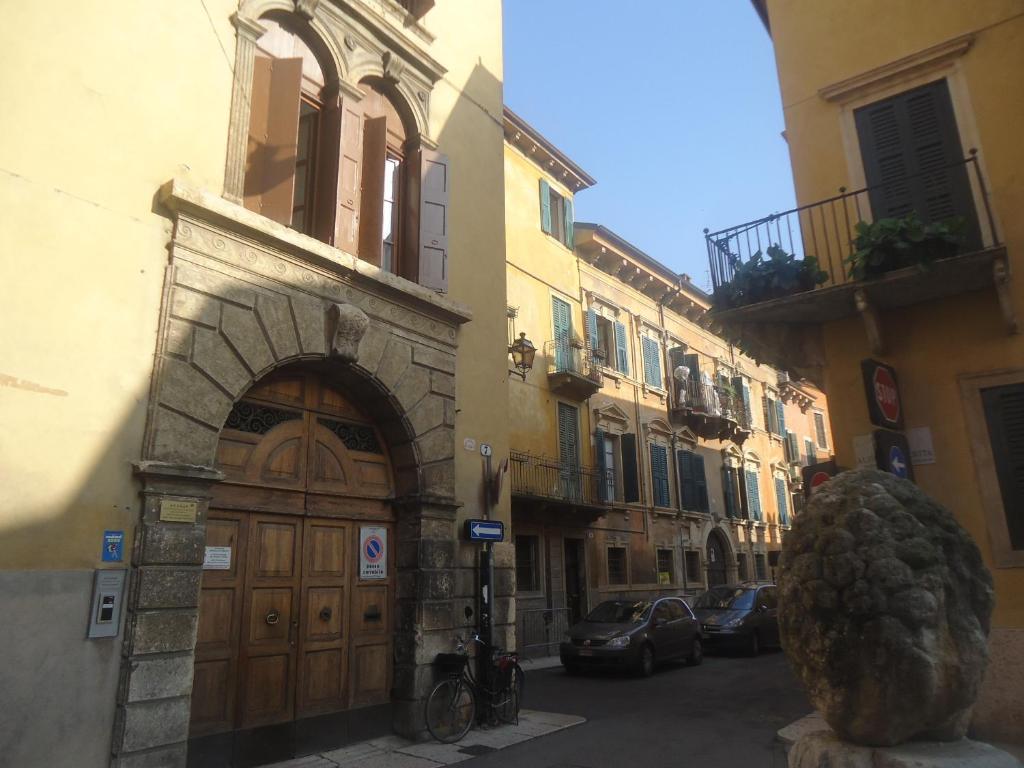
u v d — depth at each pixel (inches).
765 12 437.4
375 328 348.2
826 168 358.9
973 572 113.4
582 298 864.3
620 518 848.3
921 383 313.3
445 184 408.8
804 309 330.0
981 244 309.0
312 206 350.3
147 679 235.8
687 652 629.6
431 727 331.6
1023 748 260.4
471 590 378.3
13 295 228.1
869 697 105.0
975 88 325.4
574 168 871.1
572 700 463.2
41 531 222.7
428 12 430.0
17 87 239.6
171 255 270.7
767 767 293.3
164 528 249.1
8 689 208.7
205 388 272.7
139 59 275.6
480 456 404.2
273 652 296.7
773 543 1216.2
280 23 345.7
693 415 1000.2
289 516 315.0
